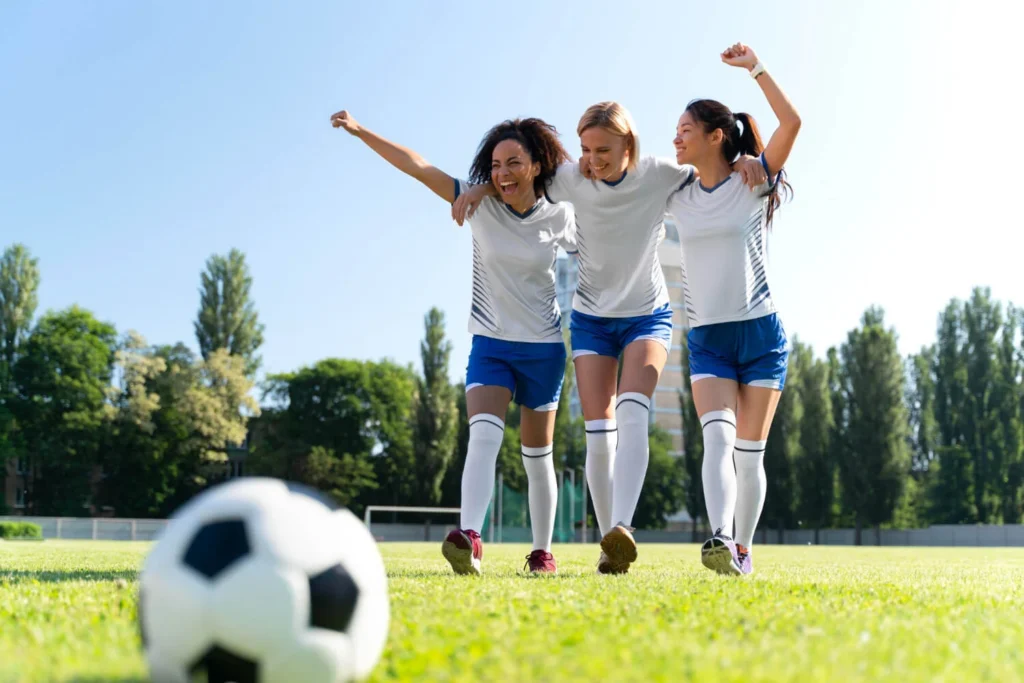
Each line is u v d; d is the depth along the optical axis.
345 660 2.29
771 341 5.75
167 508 59.75
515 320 6.07
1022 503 58.72
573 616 3.42
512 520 52.03
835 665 2.53
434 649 2.68
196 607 2.18
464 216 5.77
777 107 5.54
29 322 57.16
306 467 59.59
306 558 2.26
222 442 59.00
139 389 56.09
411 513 62.41
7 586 4.72
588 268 6.03
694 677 2.33
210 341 65.25
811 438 56.97
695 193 5.79
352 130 6.02
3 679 2.26
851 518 58.34
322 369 62.34
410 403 60.91
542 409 6.28
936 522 59.75
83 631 3.02
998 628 3.44
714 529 5.46
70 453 54.91
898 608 3.91
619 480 5.70
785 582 5.22
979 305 61.28
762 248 5.79
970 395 60.19
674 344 83.56
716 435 5.64
